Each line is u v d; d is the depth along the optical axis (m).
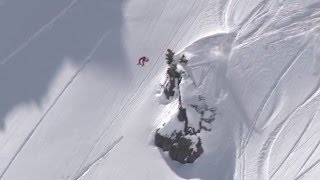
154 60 62.41
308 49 59.75
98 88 61.84
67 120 60.25
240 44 60.97
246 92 58.28
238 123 56.91
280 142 55.38
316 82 57.91
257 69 59.28
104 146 57.94
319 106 56.56
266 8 63.41
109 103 60.56
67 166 57.50
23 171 57.97
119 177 55.81
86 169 57.03
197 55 60.56
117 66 63.03
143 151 56.91
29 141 59.69
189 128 56.09
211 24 63.28
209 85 58.44
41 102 62.19
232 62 59.78
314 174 53.03
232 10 64.06
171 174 55.25
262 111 57.25
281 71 58.97
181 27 64.06
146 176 55.41
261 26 62.12
